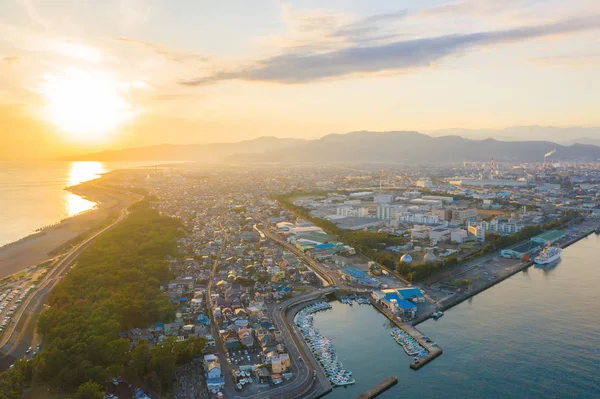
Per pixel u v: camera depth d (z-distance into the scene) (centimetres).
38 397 19938
